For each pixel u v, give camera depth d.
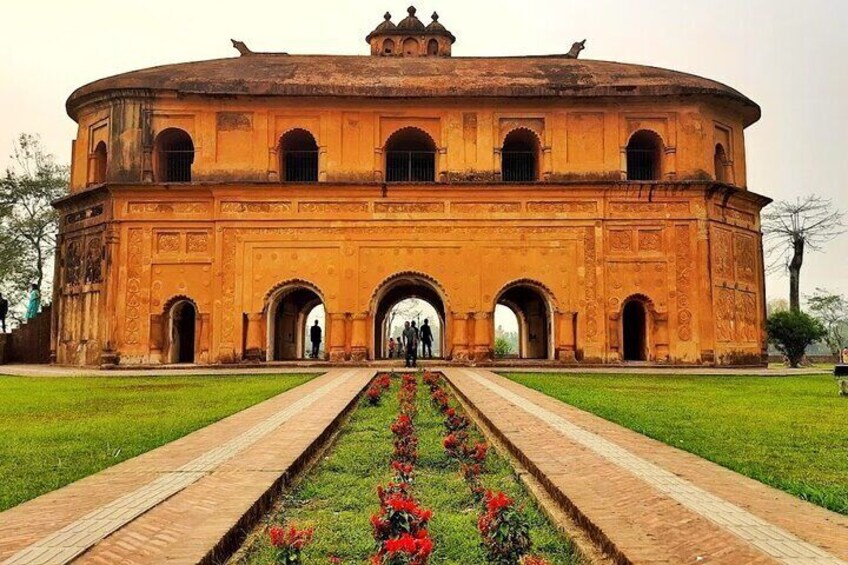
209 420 9.23
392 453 7.29
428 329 29.66
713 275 24.38
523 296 29.05
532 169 26.69
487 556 4.20
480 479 6.26
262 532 4.59
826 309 49.81
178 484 5.23
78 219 26.19
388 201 24.28
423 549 3.37
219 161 24.62
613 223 24.41
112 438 7.91
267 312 24.02
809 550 3.66
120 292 23.94
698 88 24.89
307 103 24.78
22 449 7.23
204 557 3.71
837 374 13.62
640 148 26.59
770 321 29.14
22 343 29.14
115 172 24.50
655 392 13.83
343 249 24.12
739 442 7.60
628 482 5.26
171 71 26.22
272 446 6.88
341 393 12.46
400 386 15.26
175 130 24.98
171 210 24.31
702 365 23.73
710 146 25.62
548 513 4.97
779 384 16.53
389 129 25.05
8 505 4.96
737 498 4.80
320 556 4.28
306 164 26.41
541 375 18.72
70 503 4.66
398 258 24.16
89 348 24.58
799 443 7.53
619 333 24.02
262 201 24.28
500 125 25.17
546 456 6.35
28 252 38.91
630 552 3.72
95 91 25.06
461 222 24.23
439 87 24.72
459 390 13.22
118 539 3.87
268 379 16.98
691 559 3.61
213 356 23.69
